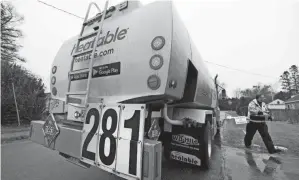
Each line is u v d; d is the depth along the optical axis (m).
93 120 1.82
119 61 2.01
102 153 1.65
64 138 2.00
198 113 3.27
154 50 1.75
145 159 1.39
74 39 2.86
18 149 5.03
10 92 9.30
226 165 3.87
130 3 2.25
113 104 1.70
